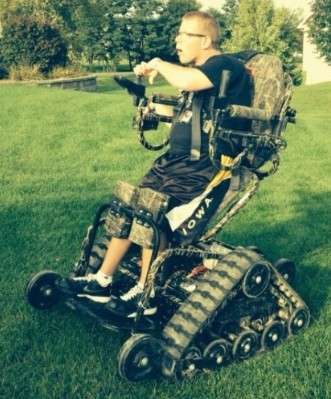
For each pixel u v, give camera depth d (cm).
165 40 7519
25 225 523
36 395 281
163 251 311
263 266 318
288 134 1036
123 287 361
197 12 320
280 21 4184
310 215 604
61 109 1088
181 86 300
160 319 347
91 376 297
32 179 690
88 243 348
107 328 322
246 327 329
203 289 311
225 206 325
